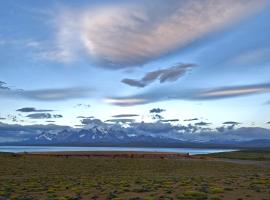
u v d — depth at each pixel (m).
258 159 113.31
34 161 72.19
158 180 42.47
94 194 30.22
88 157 89.12
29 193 31.61
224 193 29.38
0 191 32.72
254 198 26.69
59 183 40.38
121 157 94.00
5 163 65.69
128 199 26.41
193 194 27.89
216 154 150.88
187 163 78.69
